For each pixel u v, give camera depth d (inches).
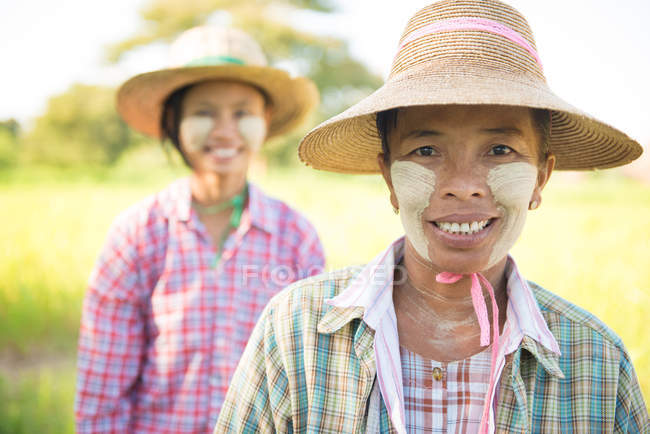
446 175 56.9
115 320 98.8
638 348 119.0
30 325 220.1
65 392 170.2
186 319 100.2
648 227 198.5
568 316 62.3
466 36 57.1
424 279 62.3
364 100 59.2
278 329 63.9
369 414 58.6
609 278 142.1
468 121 56.2
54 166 1333.7
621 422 60.3
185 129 111.5
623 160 67.2
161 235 102.2
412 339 62.4
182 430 98.6
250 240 105.8
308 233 110.1
